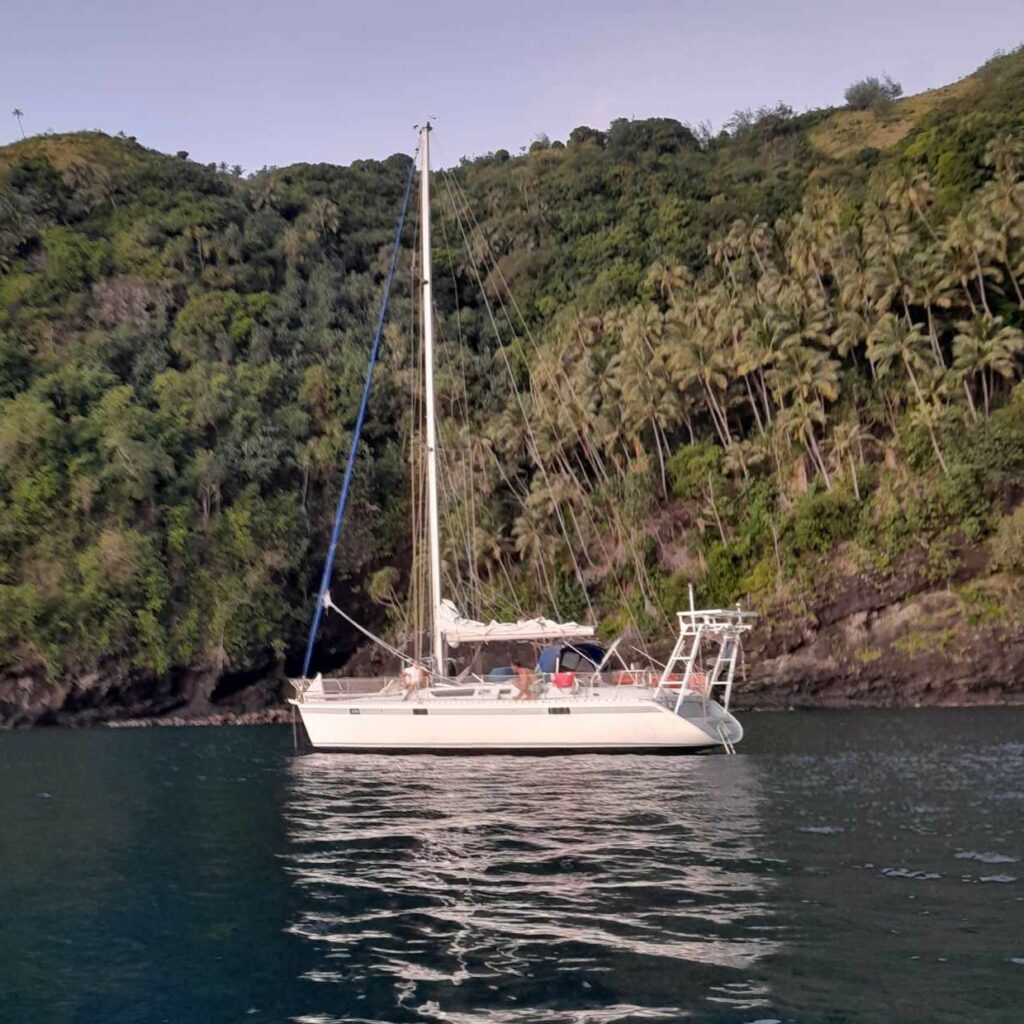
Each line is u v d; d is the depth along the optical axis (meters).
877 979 11.11
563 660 33.12
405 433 80.88
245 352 83.81
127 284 85.94
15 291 82.38
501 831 19.41
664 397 69.12
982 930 12.61
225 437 74.62
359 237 101.38
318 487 76.12
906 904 13.73
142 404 75.06
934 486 58.16
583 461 76.94
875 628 58.81
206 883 16.30
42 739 49.50
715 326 70.00
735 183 102.81
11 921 14.47
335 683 32.44
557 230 102.25
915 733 38.31
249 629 66.50
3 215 87.69
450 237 102.25
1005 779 24.61
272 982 11.78
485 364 87.19
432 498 32.84
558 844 18.06
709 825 19.41
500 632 32.00
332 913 14.30
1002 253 62.31
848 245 70.44
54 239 87.50
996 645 55.53
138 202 95.56
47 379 72.38
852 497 61.16
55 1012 11.20
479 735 30.41
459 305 97.94
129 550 64.12
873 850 16.89
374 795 24.34
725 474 68.25
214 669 65.38
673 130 118.69
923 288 63.75
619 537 69.19
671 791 23.66
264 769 31.98
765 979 11.19
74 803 25.48
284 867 17.14
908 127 113.38
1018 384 60.06
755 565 63.81
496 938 12.85
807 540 61.25
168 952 12.98
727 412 71.88
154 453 68.88
